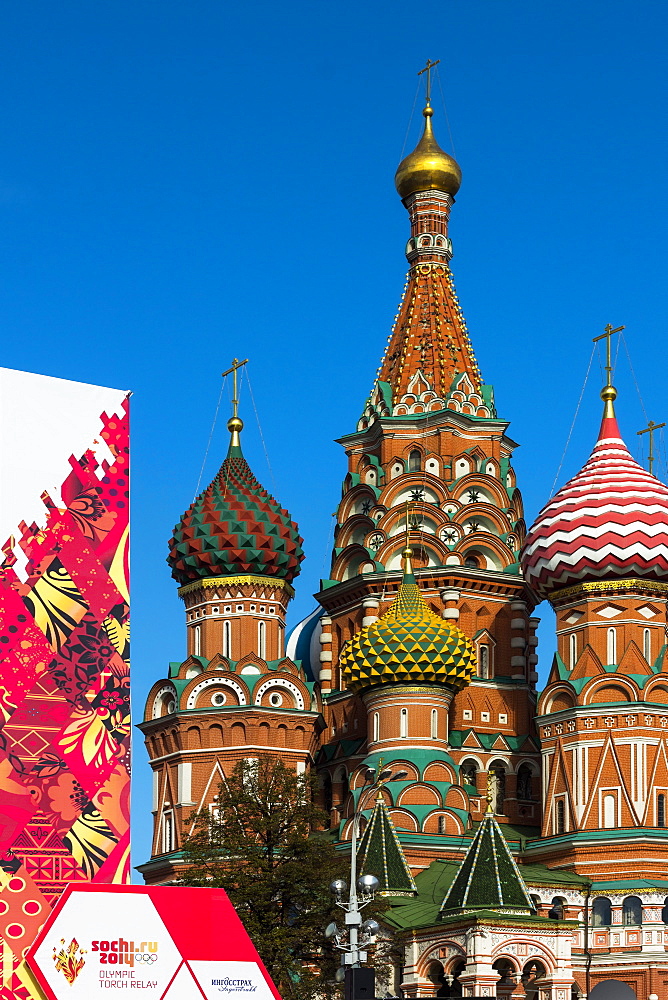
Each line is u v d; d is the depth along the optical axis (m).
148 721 107.94
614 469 105.94
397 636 103.62
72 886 54.31
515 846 104.38
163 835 106.44
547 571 105.06
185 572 109.75
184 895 56.41
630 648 102.38
